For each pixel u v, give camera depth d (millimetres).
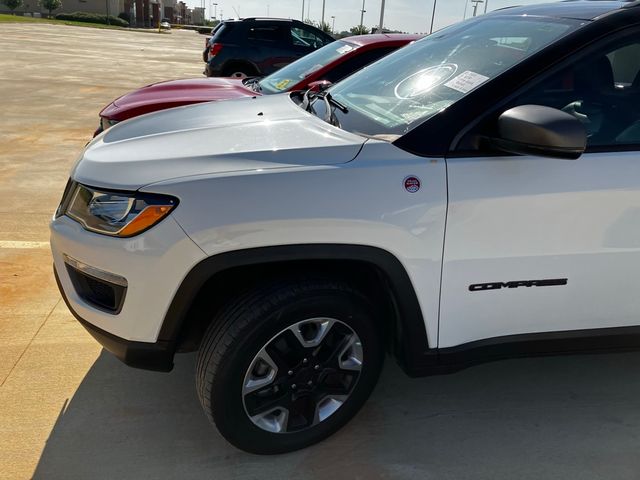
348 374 2203
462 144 2004
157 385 2621
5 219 4426
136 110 4262
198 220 1833
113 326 2002
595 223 2080
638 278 2205
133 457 2205
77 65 16578
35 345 2846
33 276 3537
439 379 2750
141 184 1892
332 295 2016
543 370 2850
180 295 1910
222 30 8930
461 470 2209
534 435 2406
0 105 9414
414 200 1943
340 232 1906
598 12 2252
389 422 2449
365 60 4992
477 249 2033
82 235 1999
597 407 2590
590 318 2244
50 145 6930
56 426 2330
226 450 2266
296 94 3266
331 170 1914
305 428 2211
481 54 2402
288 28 9055
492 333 2199
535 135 1792
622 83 2180
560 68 2104
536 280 2123
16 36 26750
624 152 2109
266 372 2076
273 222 1853
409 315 2090
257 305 1950
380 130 2146
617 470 2232
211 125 2430
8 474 2084
